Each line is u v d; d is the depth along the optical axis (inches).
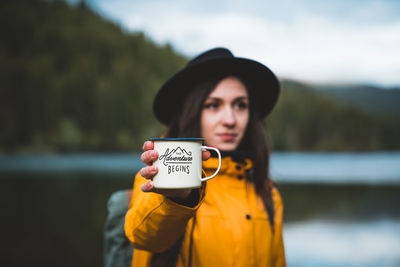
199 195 48.5
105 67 5669.3
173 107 81.4
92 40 6200.8
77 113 3831.2
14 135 3221.0
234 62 71.8
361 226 311.7
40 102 3575.3
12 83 3720.5
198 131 72.7
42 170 1122.0
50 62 5506.9
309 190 609.9
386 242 251.9
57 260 212.8
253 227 66.9
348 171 1192.8
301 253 222.4
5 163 1589.6
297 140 5000.0
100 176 878.4
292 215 369.1
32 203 431.8
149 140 47.0
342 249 231.1
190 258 62.3
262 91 82.2
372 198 510.9
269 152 81.9
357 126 5334.6
